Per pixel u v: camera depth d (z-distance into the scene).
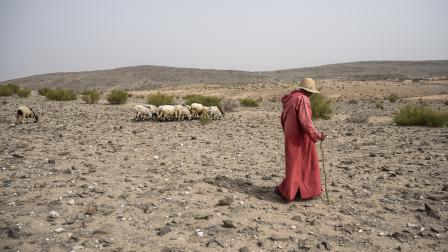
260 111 29.23
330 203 6.06
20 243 4.30
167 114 19.45
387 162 9.49
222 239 4.48
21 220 4.99
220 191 6.52
